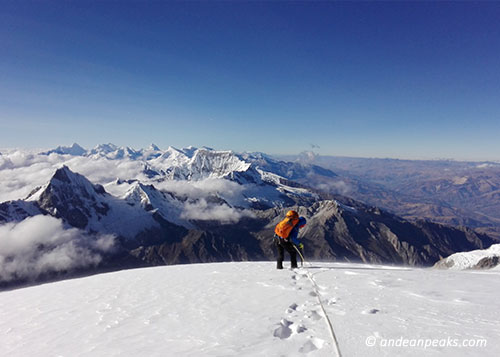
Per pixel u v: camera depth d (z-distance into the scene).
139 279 12.91
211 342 5.27
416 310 5.86
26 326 7.96
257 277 10.63
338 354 4.15
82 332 6.91
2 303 11.00
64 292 11.80
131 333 6.39
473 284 8.08
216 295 8.73
